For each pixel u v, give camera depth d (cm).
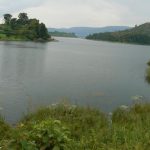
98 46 16275
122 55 9275
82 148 802
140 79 3806
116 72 4519
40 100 2289
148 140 822
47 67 4725
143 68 5331
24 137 764
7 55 6581
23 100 2245
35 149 729
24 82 3117
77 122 1090
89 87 3016
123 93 2767
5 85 2889
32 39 17800
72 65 5309
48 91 2680
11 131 970
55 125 812
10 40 15938
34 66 4762
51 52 8600
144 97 2564
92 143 832
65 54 8238
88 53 9431
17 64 4922
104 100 2400
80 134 949
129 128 977
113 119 1186
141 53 11050
